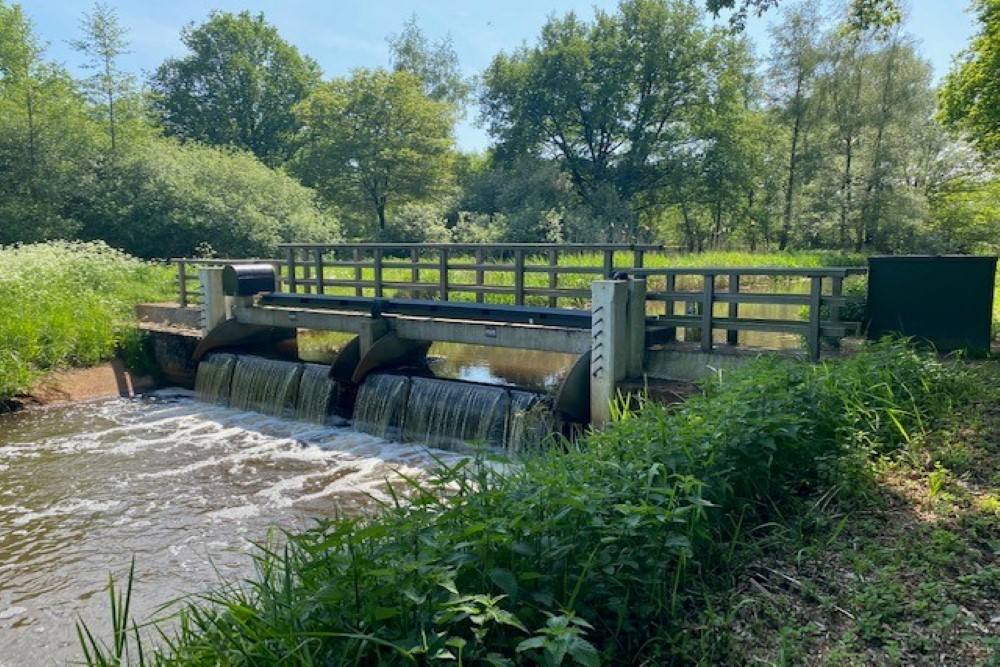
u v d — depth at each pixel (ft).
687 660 8.80
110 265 52.90
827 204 95.09
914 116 92.79
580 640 7.07
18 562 18.92
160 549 19.63
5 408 33.45
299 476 25.00
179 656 8.80
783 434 13.46
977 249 88.02
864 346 21.29
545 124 118.62
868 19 36.45
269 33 147.74
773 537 11.55
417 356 34.42
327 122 98.22
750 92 119.24
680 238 138.10
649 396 21.68
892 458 14.24
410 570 8.21
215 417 33.12
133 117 87.76
